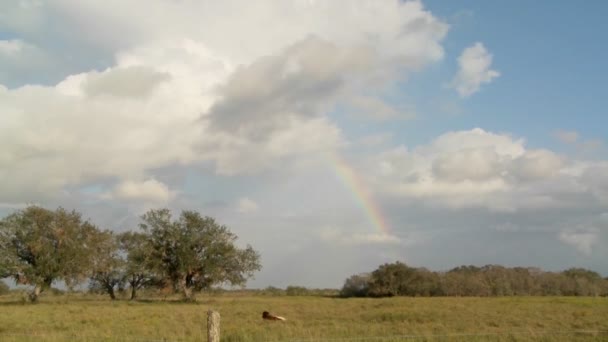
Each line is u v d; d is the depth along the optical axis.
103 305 50.50
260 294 109.69
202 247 66.94
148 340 18.86
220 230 67.56
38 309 40.91
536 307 36.06
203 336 20.41
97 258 67.88
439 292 81.06
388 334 20.42
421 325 23.48
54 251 60.28
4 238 58.59
